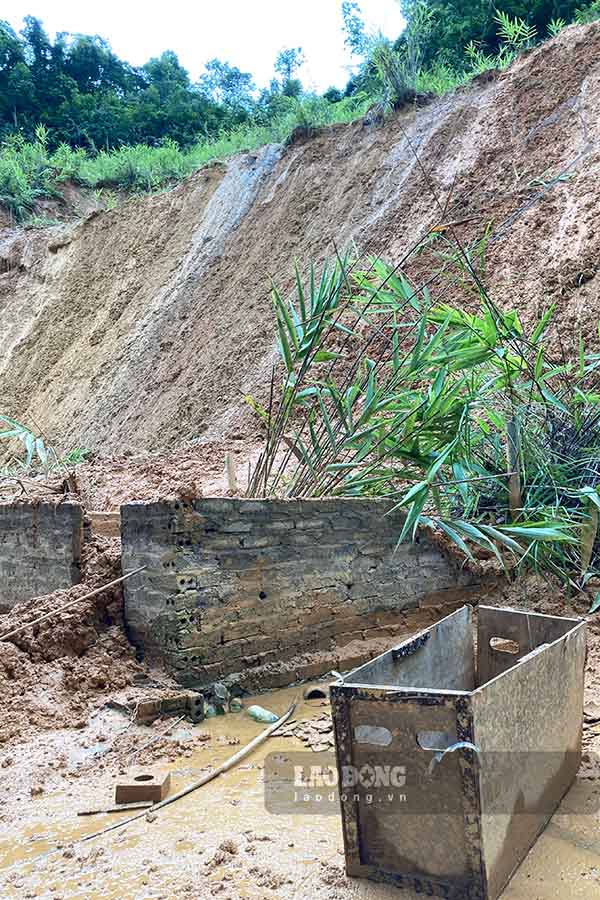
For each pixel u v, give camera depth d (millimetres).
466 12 18531
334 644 4980
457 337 5816
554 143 10906
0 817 3115
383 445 5742
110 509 7504
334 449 5750
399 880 2482
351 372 6316
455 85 13656
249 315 12812
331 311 5859
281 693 4496
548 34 17391
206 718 4137
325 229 13141
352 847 2547
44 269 19484
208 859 2711
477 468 5707
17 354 17859
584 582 5523
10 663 4332
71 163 25328
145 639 4523
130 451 11141
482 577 5797
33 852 2836
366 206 12789
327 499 4977
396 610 5344
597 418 5969
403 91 14016
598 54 11461
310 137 15562
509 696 2566
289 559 4781
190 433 11492
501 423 5945
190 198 17109
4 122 34156
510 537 5699
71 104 35219
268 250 13867
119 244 17891
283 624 4734
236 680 4430
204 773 3453
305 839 2826
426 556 5527
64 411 15148
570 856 2645
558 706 3010
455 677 3590
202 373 12578
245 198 15648
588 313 8359
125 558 4641
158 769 3518
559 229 9617
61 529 5289
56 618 4535
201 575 4402
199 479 8172
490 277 9773
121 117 34250
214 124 33656
